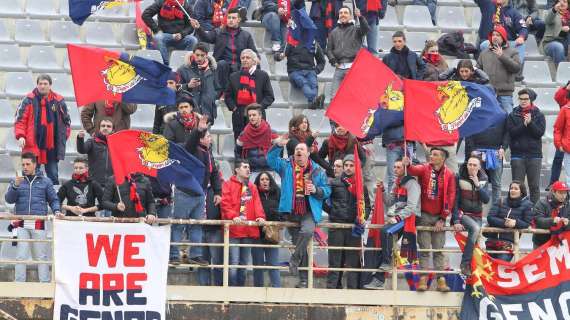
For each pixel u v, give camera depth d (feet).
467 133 202.69
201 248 201.77
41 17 259.60
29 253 204.95
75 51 198.59
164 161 198.29
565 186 204.13
